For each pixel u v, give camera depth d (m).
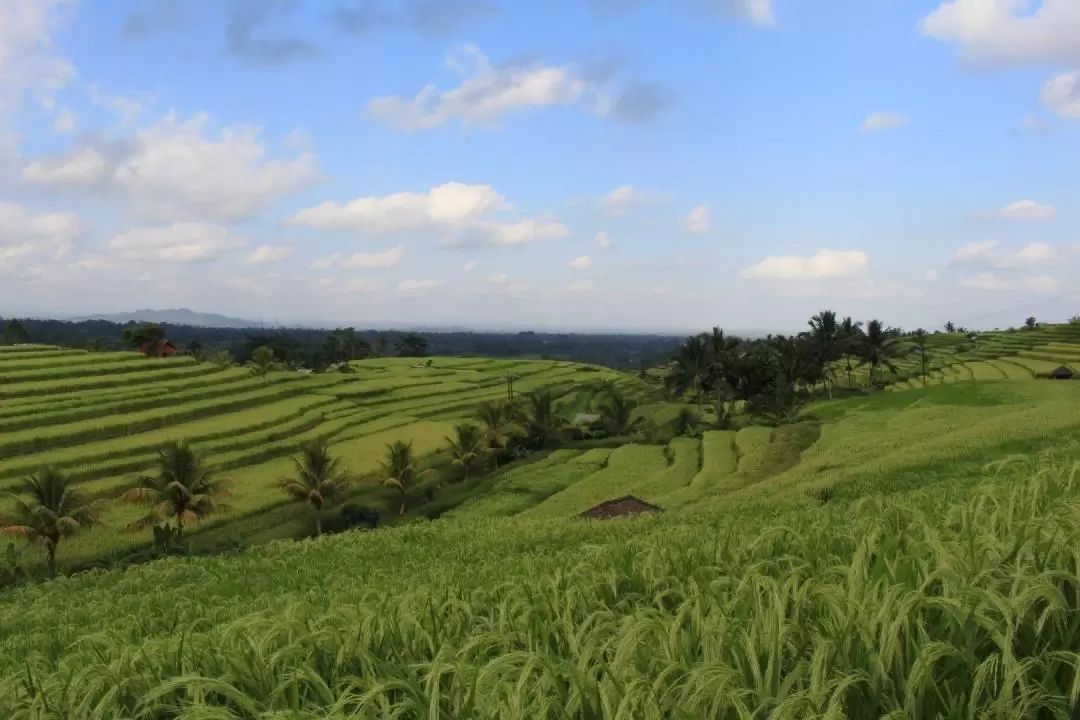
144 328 103.12
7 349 87.62
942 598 3.13
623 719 2.76
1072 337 109.25
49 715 4.05
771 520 12.01
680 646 3.50
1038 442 24.81
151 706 4.00
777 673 3.03
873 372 96.25
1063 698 2.70
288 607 5.29
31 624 17.52
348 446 69.38
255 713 3.48
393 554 23.42
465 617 5.10
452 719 3.28
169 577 23.88
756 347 89.06
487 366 156.50
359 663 4.33
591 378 146.00
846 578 4.19
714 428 73.06
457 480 62.34
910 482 22.31
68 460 52.56
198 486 40.81
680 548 6.89
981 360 102.38
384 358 172.88
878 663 2.95
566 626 4.16
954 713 2.73
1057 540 3.86
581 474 55.75
